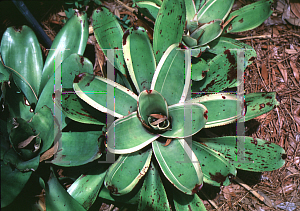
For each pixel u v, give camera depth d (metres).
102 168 0.79
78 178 0.77
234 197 0.88
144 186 0.73
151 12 0.84
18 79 0.81
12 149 0.71
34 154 0.73
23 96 0.77
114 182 0.69
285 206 0.88
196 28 0.85
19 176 0.71
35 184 0.81
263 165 0.77
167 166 0.69
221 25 0.80
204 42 0.85
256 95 0.77
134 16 1.02
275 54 1.01
